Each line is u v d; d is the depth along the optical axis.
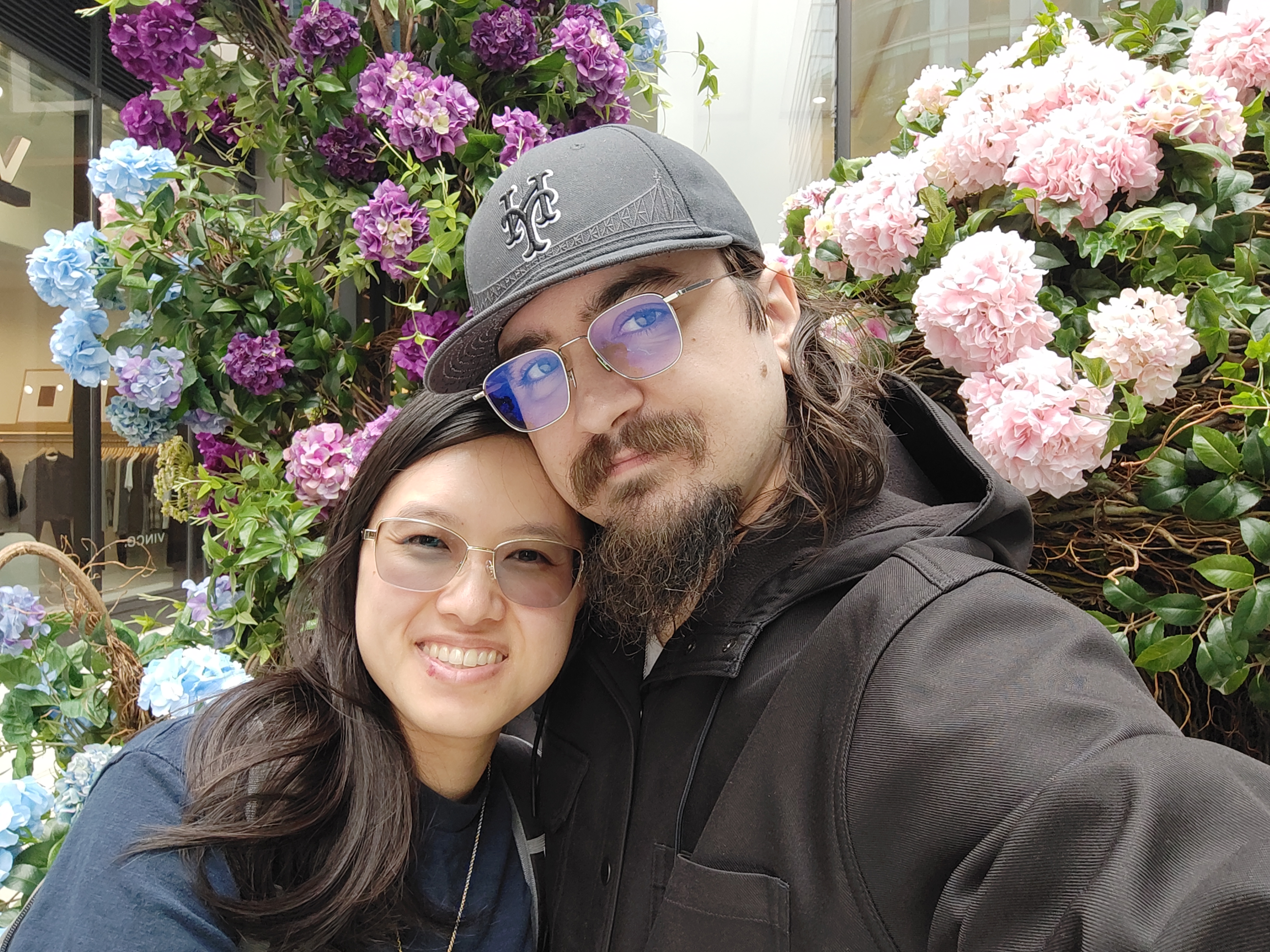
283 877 0.73
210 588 1.27
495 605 0.76
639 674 0.81
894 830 0.51
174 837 0.66
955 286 0.94
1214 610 0.88
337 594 0.82
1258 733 0.99
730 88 2.32
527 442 0.79
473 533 0.76
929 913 0.50
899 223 1.10
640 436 0.69
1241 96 1.08
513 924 0.82
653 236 0.68
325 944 0.71
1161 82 0.99
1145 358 0.89
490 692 0.76
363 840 0.72
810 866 0.56
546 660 0.79
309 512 1.20
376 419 1.30
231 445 1.37
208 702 0.86
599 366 0.70
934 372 1.18
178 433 1.59
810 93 2.32
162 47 1.26
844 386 0.77
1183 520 0.94
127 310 1.27
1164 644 0.87
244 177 2.02
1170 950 0.34
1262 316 0.90
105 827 0.69
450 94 1.24
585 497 0.72
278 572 1.21
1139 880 0.37
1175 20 1.21
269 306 1.28
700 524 0.69
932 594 0.57
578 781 0.84
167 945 0.63
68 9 3.91
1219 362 0.98
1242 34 1.04
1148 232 0.97
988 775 0.46
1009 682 0.50
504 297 0.71
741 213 0.77
